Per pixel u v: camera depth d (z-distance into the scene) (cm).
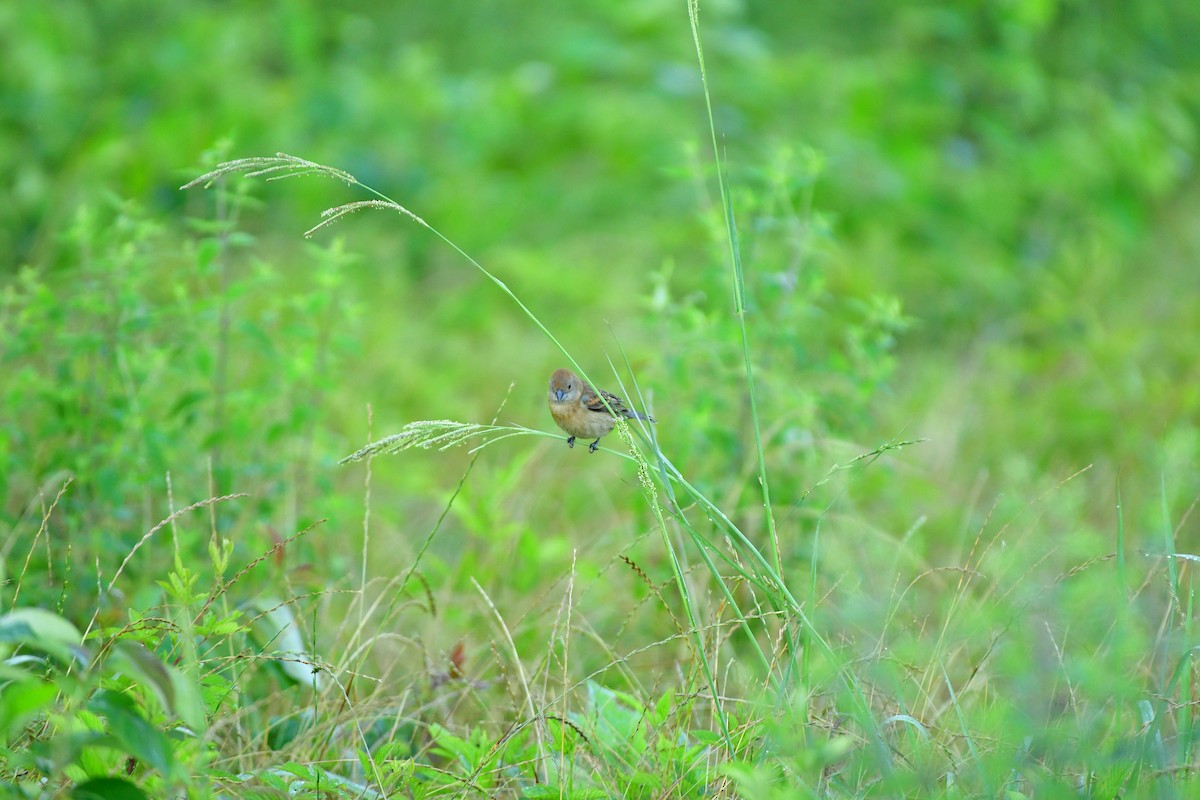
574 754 708
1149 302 1884
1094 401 1508
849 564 901
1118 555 691
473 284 1902
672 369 1079
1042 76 2438
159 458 966
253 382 1291
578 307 1836
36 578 913
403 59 2352
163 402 1160
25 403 1001
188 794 595
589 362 1647
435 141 2244
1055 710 684
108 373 1018
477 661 963
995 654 752
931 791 620
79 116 2141
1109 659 626
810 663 694
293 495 1048
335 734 772
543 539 1223
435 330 1798
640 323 1205
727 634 796
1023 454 1394
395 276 1909
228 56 2223
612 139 2180
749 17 2678
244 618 850
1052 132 2388
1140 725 669
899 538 1148
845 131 2208
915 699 708
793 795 565
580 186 2133
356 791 671
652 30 2412
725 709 793
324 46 2577
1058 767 616
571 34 2412
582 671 960
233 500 1001
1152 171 2314
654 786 669
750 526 1041
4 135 2045
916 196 2128
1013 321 1862
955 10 2541
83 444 992
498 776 734
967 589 798
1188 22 2700
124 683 637
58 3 2244
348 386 1526
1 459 970
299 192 2064
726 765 616
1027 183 2269
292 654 769
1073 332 1734
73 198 1897
